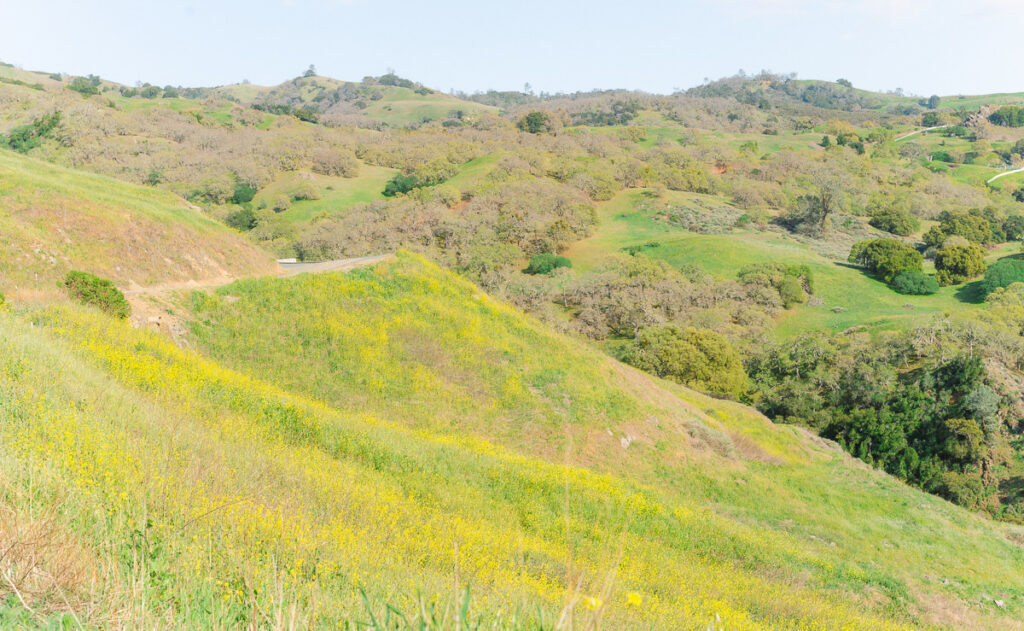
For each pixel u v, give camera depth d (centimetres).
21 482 428
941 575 2214
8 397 762
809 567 1920
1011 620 1914
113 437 726
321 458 1384
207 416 1330
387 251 7925
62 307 1653
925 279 7744
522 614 388
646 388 3116
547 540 1477
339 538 736
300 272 2839
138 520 440
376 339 2481
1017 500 4147
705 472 2572
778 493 2641
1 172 2184
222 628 317
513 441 2303
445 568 857
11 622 274
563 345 2962
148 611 304
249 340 2255
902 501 2916
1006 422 4759
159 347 1666
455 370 2517
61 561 332
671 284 7206
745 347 6300
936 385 5041
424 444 1805
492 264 7638
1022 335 5909
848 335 6259
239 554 450
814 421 5281
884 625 1525
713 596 1383
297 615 343
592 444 2430
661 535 1797
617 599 955
